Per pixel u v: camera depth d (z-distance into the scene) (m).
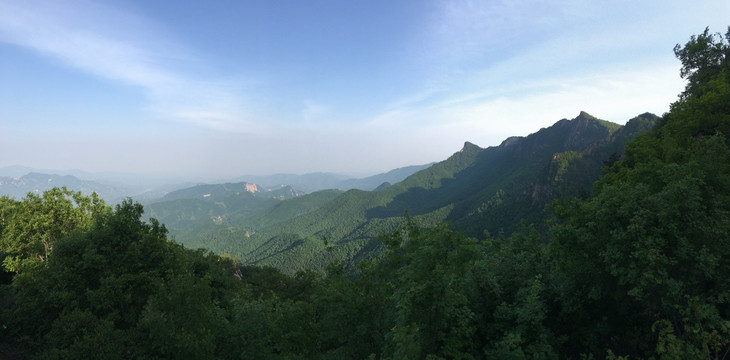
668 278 8.76
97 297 15.91
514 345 8.88
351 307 13.30
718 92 24.86
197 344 11.56
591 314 10.81
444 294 9.46
